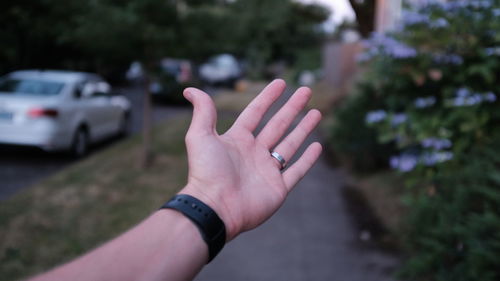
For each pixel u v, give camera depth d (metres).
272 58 32.69
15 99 6.89
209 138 1.01
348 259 3.85
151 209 4.84
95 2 5.62
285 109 1.22
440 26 3.50
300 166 1.15
